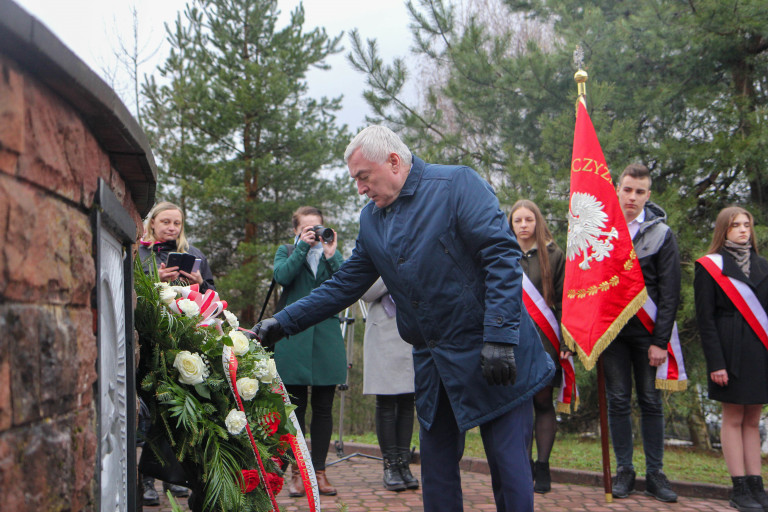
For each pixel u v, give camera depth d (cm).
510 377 261
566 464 570
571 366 479
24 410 105
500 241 267
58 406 119
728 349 433
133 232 197
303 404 464
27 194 108
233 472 237
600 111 773
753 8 710
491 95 900
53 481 115
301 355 450
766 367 427
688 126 810
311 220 481
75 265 130
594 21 804
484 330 263
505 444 277
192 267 400
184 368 238
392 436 484
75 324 129
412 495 464
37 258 111
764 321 431
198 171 1595
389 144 278
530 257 491
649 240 467
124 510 187
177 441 237
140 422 241
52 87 118
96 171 148
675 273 459
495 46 920
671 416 816
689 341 745
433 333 281
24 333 106
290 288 465
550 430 473
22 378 104
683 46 762
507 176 884
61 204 125
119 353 183
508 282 263
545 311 478
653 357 451
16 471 102
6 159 102
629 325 463
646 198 475
